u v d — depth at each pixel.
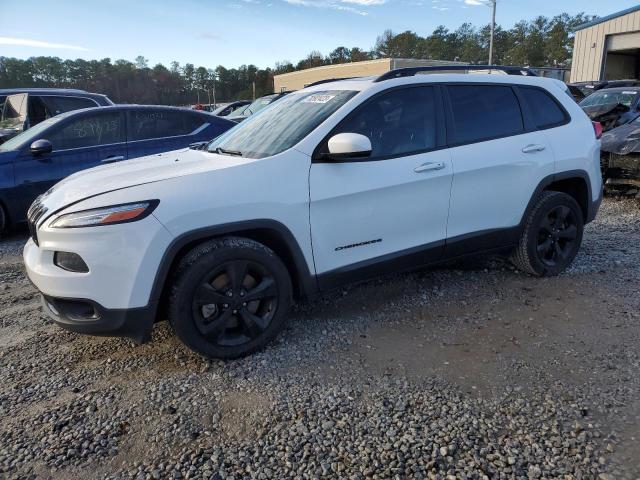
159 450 2.37
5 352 3.35
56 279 2.79
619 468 2.18
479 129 3.89
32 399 2.81
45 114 8.92
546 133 4.20
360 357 3.17
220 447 2.38
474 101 3.91
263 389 2.84
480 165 3.79
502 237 4.07
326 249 3.31
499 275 4.46
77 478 2.21
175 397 2.78
